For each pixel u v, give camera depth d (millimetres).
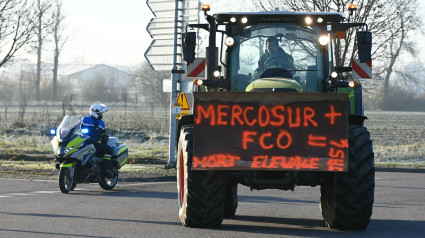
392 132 74062
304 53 15516
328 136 13305
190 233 13953
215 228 14773
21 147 43000
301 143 13328
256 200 20969
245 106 13367
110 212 17641
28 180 26875
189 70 20969
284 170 13469
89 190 23984
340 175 14055
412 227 15188
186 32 14891
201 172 14305
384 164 36312
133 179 27438
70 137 23359
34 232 14031
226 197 16547
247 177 14016
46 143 46812
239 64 15570
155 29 32688
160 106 191375
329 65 15555
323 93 13273
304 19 15438
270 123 13328
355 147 14109
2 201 20234
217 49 15234
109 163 24125
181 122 15492
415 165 36219
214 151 13398
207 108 13398
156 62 32625
